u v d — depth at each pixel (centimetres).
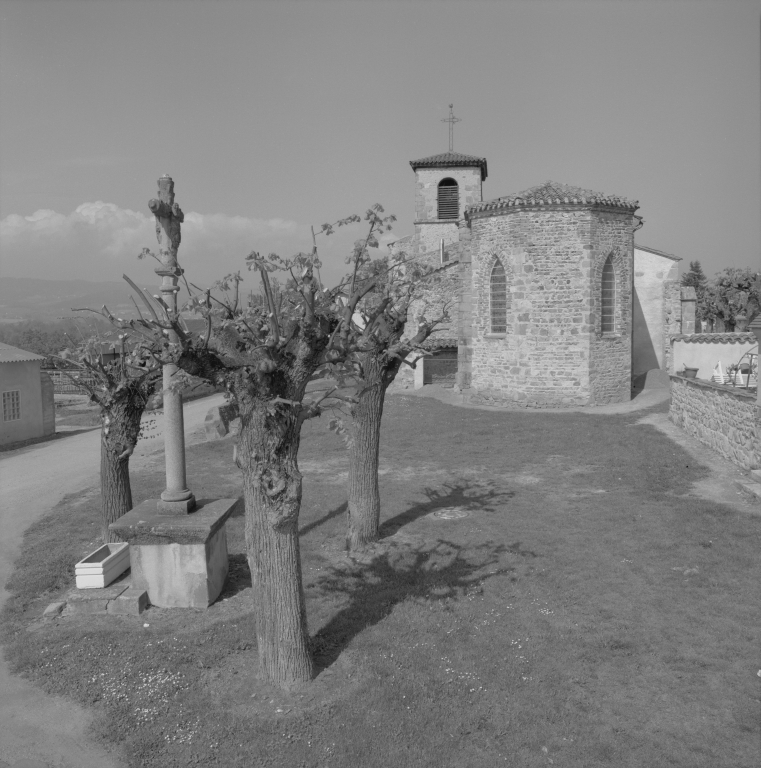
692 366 2412
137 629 873
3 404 2558
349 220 724
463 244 2900
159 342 694
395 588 975
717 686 687
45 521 1420
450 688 709
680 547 1059
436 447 2030
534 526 1220
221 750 631
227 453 2064
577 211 2564
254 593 736
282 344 686
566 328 2603
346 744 629
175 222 936
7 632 885
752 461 1459
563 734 629
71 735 666
